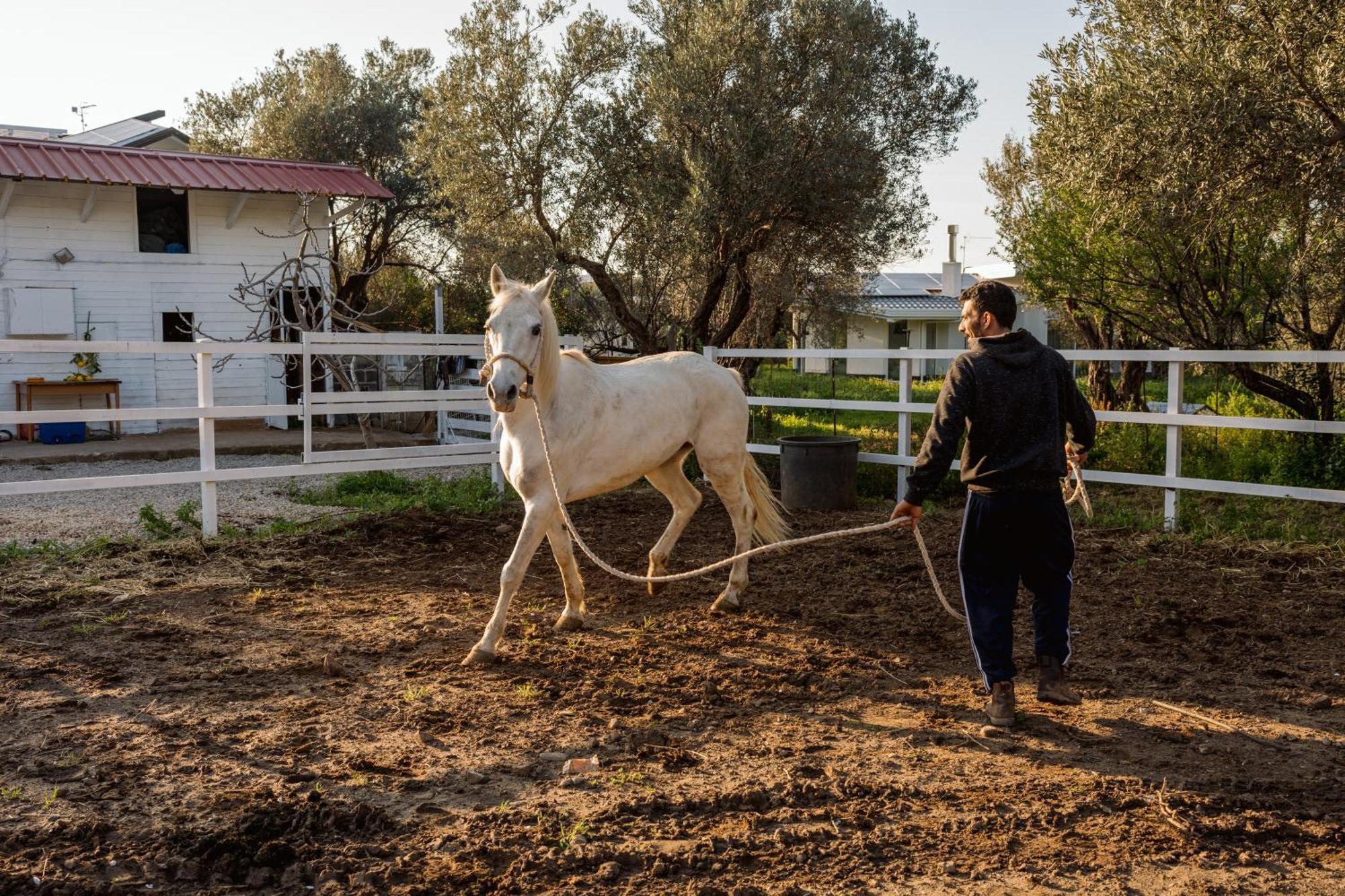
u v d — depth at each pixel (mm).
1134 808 3559
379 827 3404
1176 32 8836
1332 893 3006
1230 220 9297
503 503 9891
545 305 5305
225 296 17719
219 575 7047
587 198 14383
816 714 4527
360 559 7637
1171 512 8500
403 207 24844
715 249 13336
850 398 20672
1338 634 5633
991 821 3451
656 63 13258
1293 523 8320
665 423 6055
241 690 4781
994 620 4332
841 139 12672
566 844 3275
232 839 3252
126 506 9797
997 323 4336
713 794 3639
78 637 5641
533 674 5047
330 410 9078
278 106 24453
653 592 6523
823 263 14805
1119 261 10930
